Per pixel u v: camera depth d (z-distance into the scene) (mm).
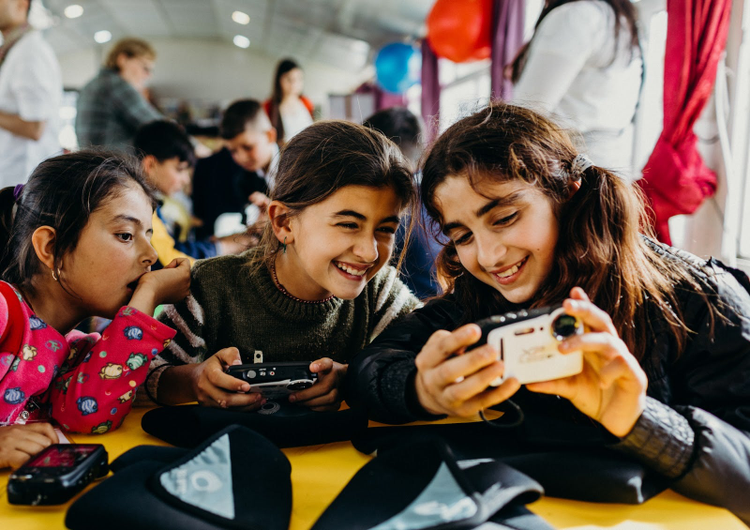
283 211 995
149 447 706
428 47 5914
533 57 1706
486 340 639
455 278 1028
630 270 820
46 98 2232
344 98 9500
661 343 786
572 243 832
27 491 608
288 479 646
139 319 870
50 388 881
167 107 10852
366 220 923
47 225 873
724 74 1649
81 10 8188
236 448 671
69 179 884
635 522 590
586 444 709
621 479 614
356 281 960
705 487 623
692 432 647
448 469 584
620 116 1769
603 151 1738
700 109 1597
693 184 1603
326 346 1131
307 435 787
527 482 574
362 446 769
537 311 625
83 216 869
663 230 1639
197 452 646
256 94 11250
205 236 3125
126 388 852
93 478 667
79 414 828
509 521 542
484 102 1035
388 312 1166
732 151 1757
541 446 717
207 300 1093
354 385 886
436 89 5883
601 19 1620
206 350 1118
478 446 730
